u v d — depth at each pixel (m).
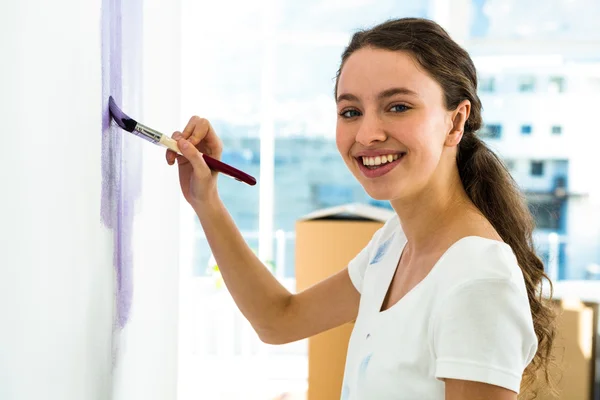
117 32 0.92
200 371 3.25
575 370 2.73
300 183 3.97
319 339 2.17
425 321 0.85
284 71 3.90
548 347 1.06
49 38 0.65
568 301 2.81
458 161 1.02
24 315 0.61
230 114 3.90
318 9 3.86
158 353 1.39
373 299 1.01
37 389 0.65
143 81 1.16
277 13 3.88
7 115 0.55
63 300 0.71
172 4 1.59
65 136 0.70
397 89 0.86
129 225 1.04
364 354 0.93
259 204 3.79
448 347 0.79
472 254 0.84
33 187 0.62
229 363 3.29
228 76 3.88
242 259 1.15
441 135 0.91
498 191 1.00
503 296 0.79
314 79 3.90
